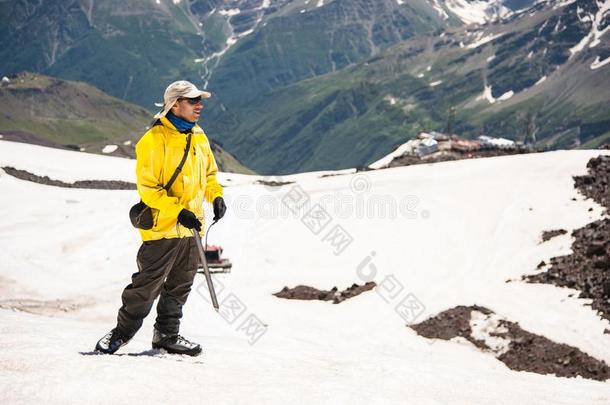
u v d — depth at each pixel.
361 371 6.01
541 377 7.68
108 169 75.50
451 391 5.39
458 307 26.12
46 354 5.03
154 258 5.61
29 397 3.90
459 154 81.06
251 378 5.08
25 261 32.03
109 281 28.95
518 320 23.53
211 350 6.79
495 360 21.91
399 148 93.56
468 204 40.00
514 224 35.16
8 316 9.11
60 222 42.00
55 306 24.72
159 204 5.44
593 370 19.61
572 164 42.00
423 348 23.47
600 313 22.70
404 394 4.92
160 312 6.03
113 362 4.91
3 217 43.03
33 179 63.69
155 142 5.47
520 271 29.25
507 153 79.88
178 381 4.61
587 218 33.19
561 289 25.81
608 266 25.97
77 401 3.93
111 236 38.88
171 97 5.45
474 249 34.03
